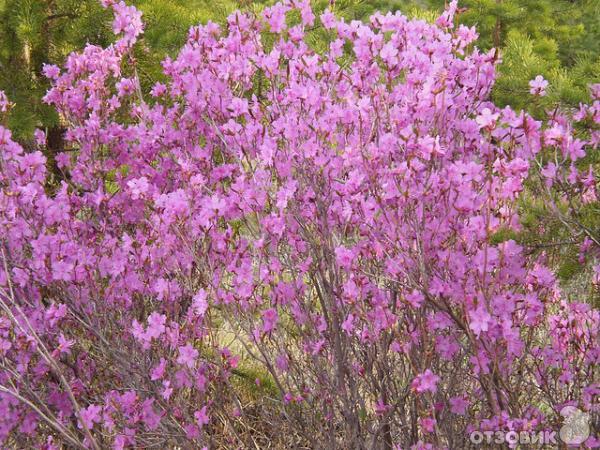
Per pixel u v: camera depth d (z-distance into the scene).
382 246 2.71
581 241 3.02
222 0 5.55
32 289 3.13
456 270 2.63
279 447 3.47
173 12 4.69
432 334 2.74
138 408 3.00
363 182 2.83
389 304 2.95
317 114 3.04
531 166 3.04
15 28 4.32
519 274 2.74
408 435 3.08
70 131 3.68
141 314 3.51
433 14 6.07
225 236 3.01
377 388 3.02
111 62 3.65
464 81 3.16
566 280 3.17
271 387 3.71
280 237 2.98
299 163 3.02
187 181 3.19
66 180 3.76
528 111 3.37
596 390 2.77
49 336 3.17
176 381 3.07
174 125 3.68
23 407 3.11
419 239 2.58
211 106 3.42
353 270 2.77
